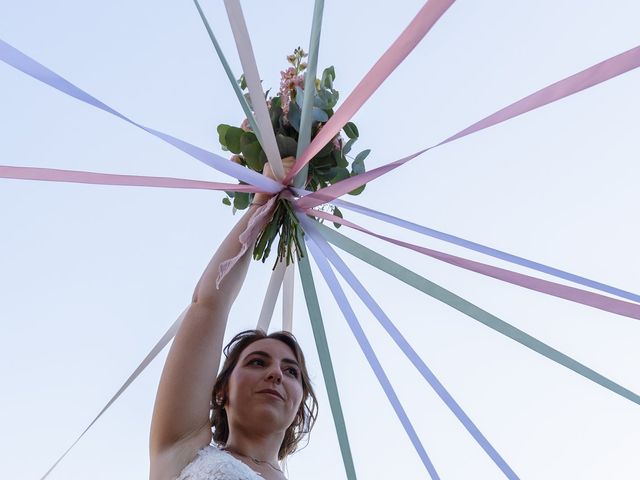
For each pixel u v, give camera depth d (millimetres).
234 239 2830
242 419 2725
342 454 2732
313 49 2410
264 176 2582
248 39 2271
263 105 2389
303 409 3080
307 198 2633
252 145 2818
